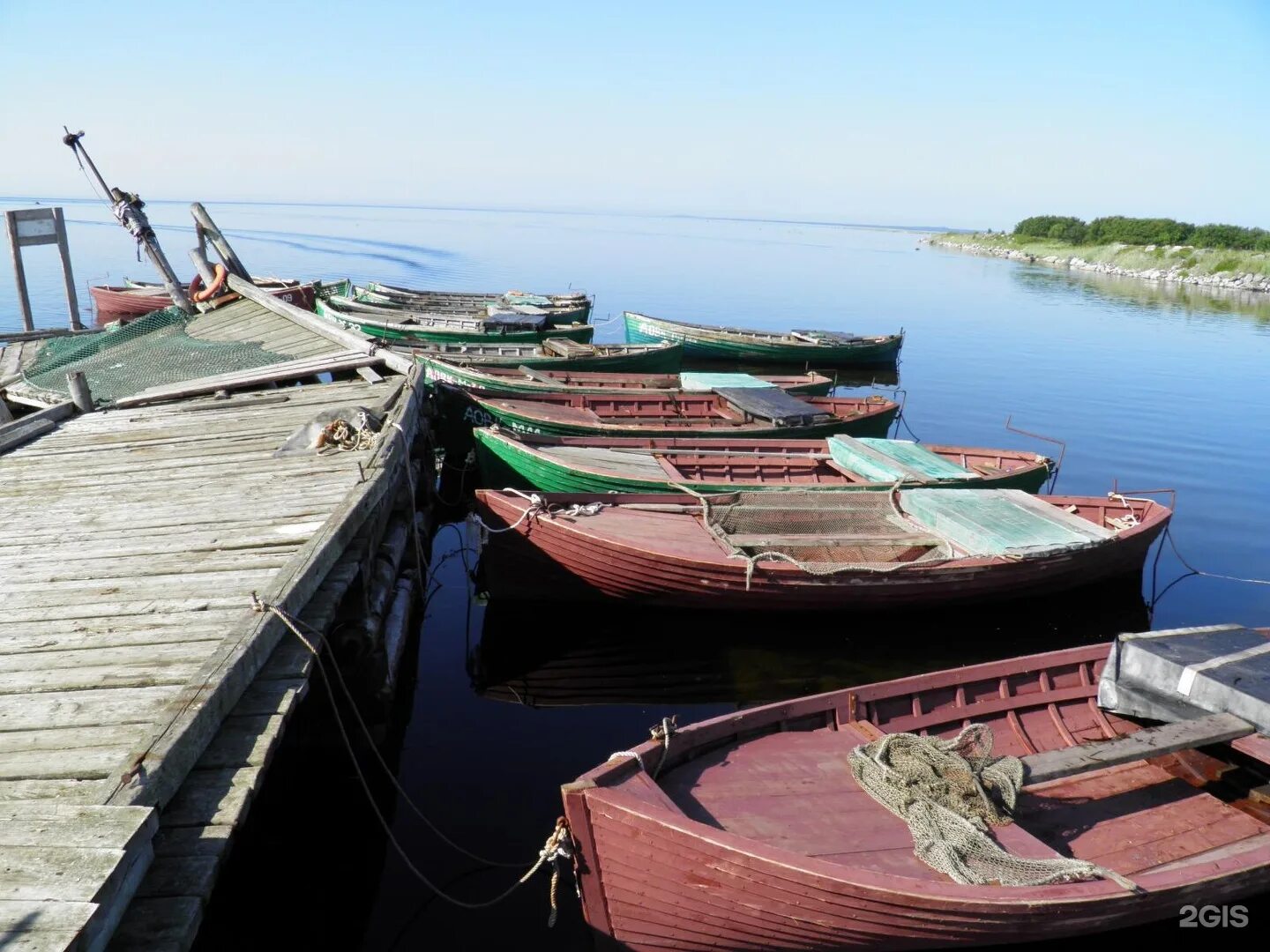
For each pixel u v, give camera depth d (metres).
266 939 7.42
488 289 61.75
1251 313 58.16
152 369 17.17
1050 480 22.03
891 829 7.34
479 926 7.66
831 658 13.12
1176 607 15.11
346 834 8.72
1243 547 17.86
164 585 7.79
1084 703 9.99
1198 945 7.70
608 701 11.57
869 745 8.04
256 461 11.68
